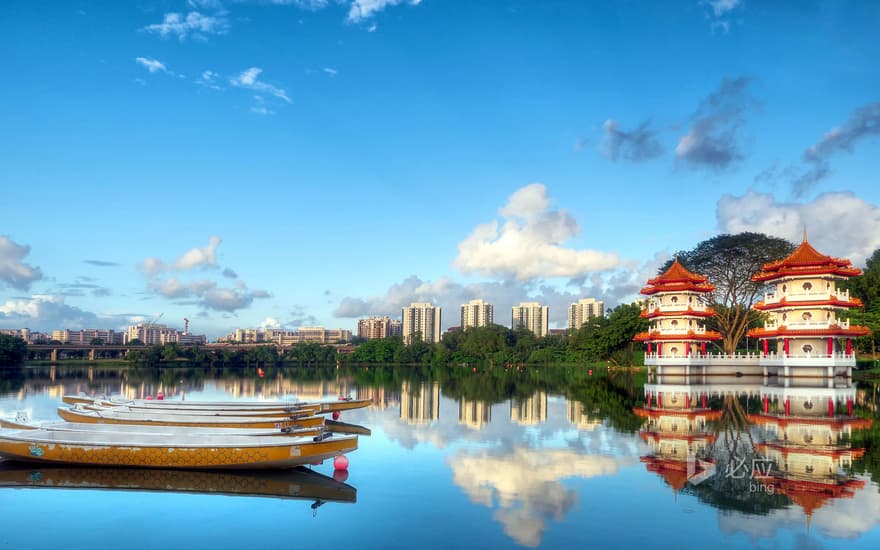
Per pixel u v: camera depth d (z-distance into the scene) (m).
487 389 65.75
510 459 24.58
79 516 17.41
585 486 20.14
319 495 19.27
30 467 22.92
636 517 16.89
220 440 23.06
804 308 69.31
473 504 18.17
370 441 29.03
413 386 72.44
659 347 82.38
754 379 76.25
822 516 16.92
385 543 15.11
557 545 14.91
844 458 24.27
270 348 164.12
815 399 49.12
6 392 60.28
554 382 79.12
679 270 83.19
